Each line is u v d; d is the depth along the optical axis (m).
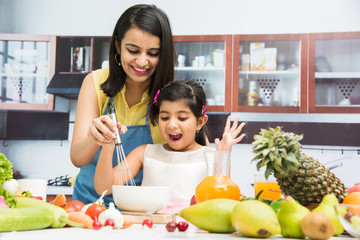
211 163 0.94
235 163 3.90
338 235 0.77
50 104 3.94
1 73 3.98
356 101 3.79
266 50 3.82
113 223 0.82
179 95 1.51
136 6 1.43
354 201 0.81
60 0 4.14
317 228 0.67
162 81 1.50
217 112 3.78
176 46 3.92
